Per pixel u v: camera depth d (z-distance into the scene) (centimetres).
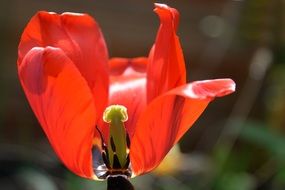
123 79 65
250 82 117
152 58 61
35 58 57
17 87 136
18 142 130
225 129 107
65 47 62
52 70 56
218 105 147
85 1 142
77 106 57
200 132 145
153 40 149
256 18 103
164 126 57
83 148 58
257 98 107
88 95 56
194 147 144
